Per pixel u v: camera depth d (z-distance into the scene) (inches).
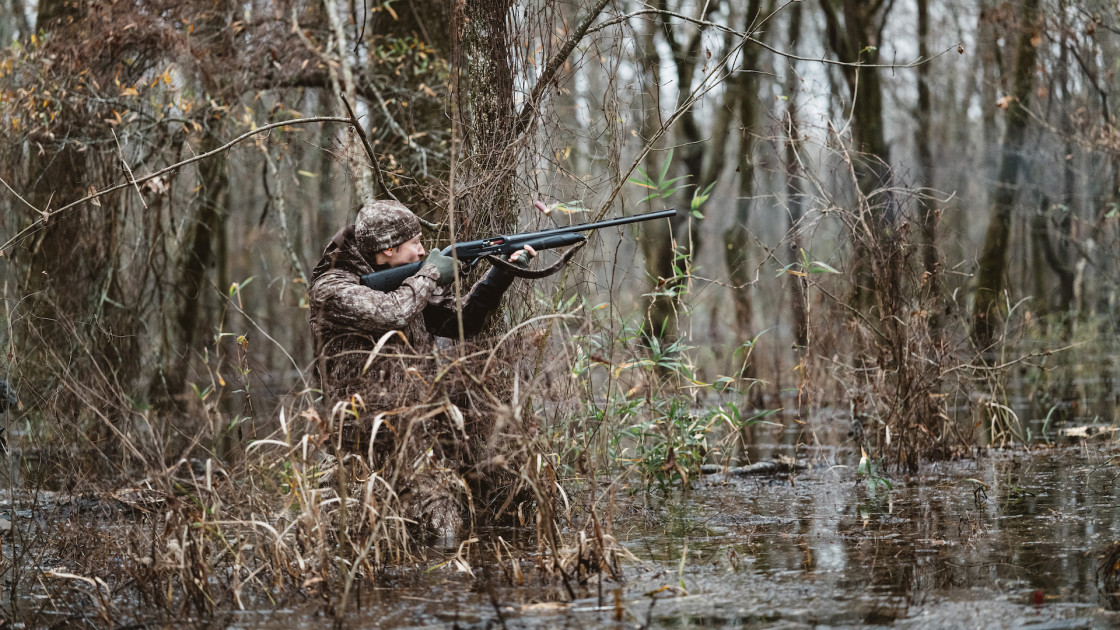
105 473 234.2
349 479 203.8
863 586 168.1
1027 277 831.7
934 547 194.7
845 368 333.1
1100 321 703.1
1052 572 172.9
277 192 440.1
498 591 173.2
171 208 392.5
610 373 237.0
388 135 379.2
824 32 815.7
